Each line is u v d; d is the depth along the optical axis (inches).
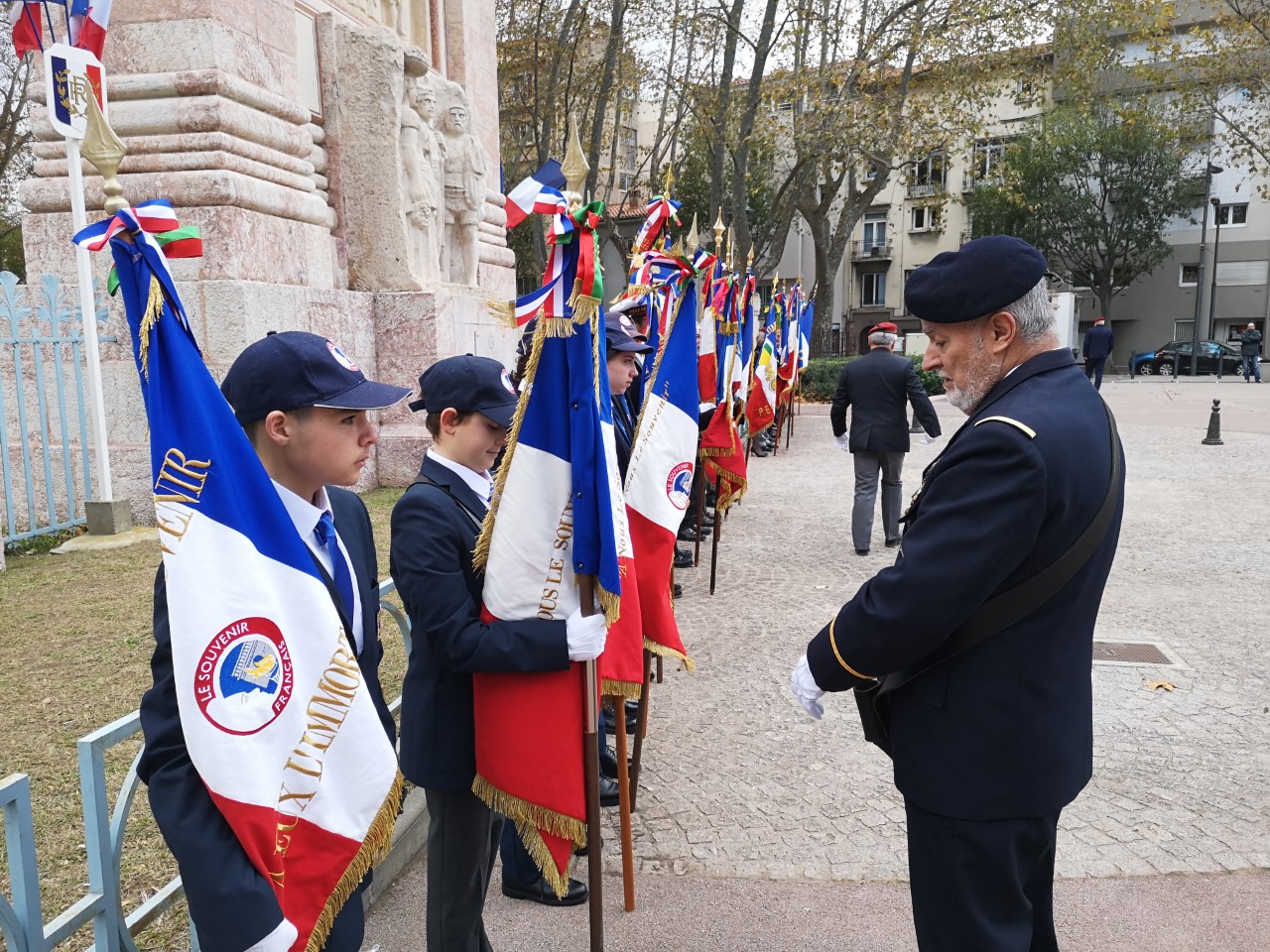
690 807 145.8
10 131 860.6
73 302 304.7
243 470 63.3
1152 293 1700.3
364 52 386.6
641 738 143.1
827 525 364.8
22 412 271.6
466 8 518.6
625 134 1173.1
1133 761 159.8
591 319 91.4
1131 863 129.3
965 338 79.7
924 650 73.8
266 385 67.5
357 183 394.6
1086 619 78.1
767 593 269.3
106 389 309.4
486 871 98.9
